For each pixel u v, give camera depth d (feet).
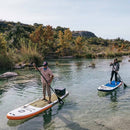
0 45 72.33
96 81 41.60
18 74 52.65
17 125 18.58
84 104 25.00
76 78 45.68
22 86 37.04
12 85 38.06
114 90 32.78
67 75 50.62
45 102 24.21
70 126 18.15
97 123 18.76
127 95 29.30
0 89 34.68
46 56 135.64
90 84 38.37
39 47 134.92
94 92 31.60
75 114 21.30
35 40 147.43
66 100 26.86
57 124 18.63
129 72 54.95
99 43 267.59
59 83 39.68
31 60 76.23
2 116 21.06
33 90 33.55
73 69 64.39
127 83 38.70
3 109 23.48
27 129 17.65
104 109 22.97
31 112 20.43
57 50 151.94
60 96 27.76
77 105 24.58
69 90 33.14
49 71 23.43
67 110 22.61
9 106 24.66
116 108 23.30
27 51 80.38
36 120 19.66
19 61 76.89
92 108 23.38
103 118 20.07
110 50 161.58
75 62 94.17
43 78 23.82
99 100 26.84
